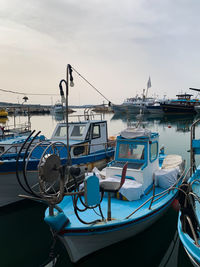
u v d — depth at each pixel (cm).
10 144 1107
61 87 562
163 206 670
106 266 606
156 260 618
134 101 7519
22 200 915
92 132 1172
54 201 477
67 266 600
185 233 511
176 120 4859
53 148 492
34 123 4816
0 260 623
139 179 729
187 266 589
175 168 861
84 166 1042
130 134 794
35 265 602
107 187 549
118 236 580
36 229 777
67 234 519
